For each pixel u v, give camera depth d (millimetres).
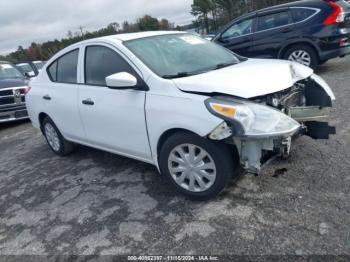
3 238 3369
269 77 3195
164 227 3037
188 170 3258
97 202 3682
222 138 2842
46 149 5930
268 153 3221
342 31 7488
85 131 4371
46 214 3648
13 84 7953
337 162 3650
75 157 5188
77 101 4277
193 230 2926
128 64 3627
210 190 3176
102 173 4410
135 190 3779
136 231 3057
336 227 2674
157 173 4105
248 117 2793
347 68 8484
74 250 2969
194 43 4242
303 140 4293
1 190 4500
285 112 3309
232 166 3102
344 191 3121
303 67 3852
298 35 7855
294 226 2762
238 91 2947
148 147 3557
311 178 3412
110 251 2865
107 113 3840
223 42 9164
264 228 2799
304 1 7902
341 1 7875
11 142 6891
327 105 3832
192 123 2984
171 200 3443
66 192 4066
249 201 3186
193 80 3162
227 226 2898
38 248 3094
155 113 3287
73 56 4480
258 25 8492
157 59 3641
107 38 4004
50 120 5098
